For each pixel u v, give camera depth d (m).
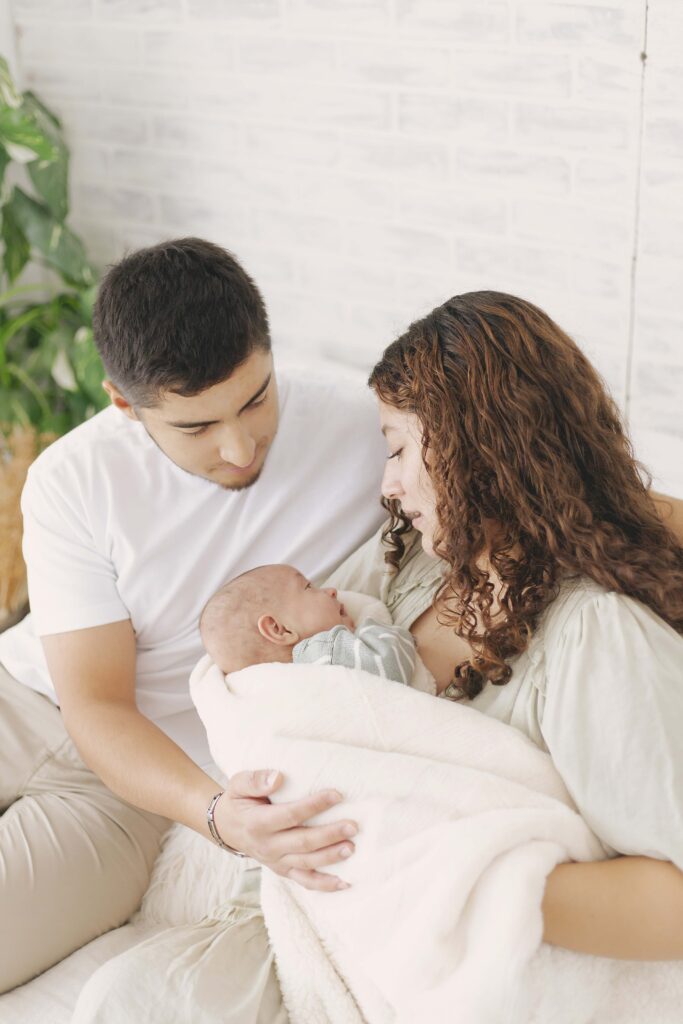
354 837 1.25
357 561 1.66
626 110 2.06
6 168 2.90
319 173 2.53
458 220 2.36
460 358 1.31
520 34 2.13
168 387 1.44
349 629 1.50
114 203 2.92
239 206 2.69
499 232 2.31
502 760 1.27
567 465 1.30
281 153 2.57
